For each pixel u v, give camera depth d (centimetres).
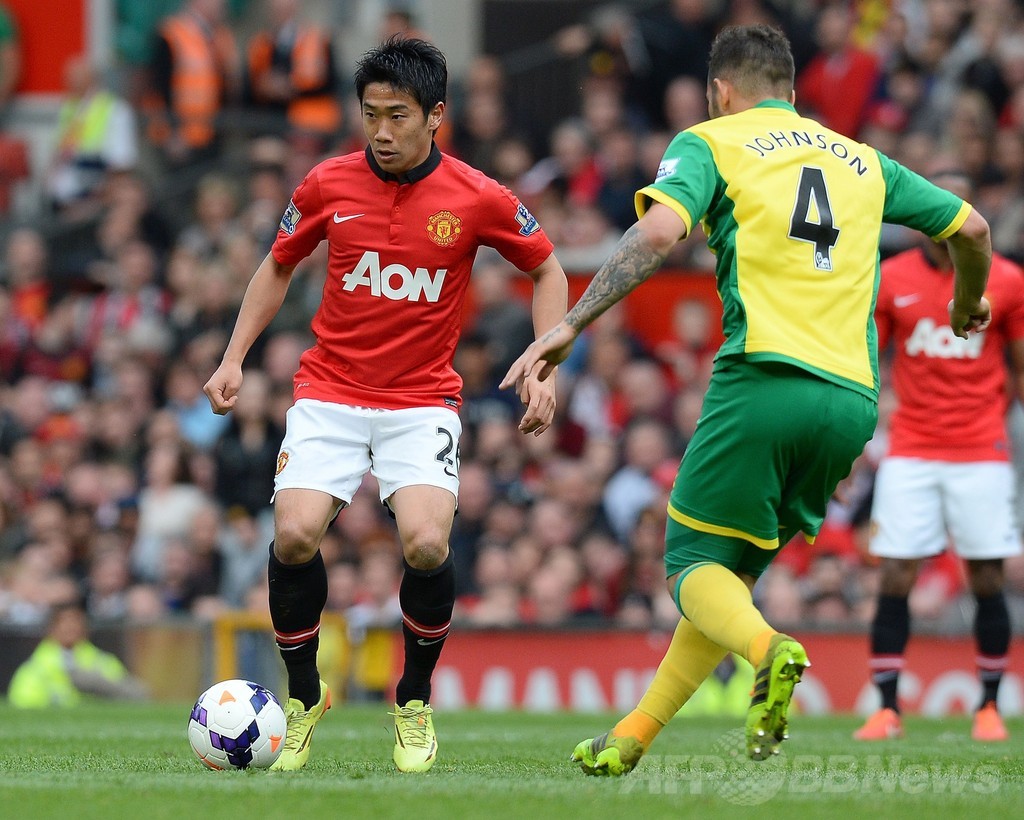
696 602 1645
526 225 1900
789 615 4119
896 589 2794
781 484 1684
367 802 1444
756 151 1695
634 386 4947
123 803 1432
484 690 3928
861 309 1698
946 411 2798
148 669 4056
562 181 5725
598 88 6034
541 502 4600
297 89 6347
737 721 3269
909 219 1764
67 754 2039
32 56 7188
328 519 1853
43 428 5538
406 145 1828
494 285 5159
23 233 6150
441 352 1888
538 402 1662
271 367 5209
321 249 5462
